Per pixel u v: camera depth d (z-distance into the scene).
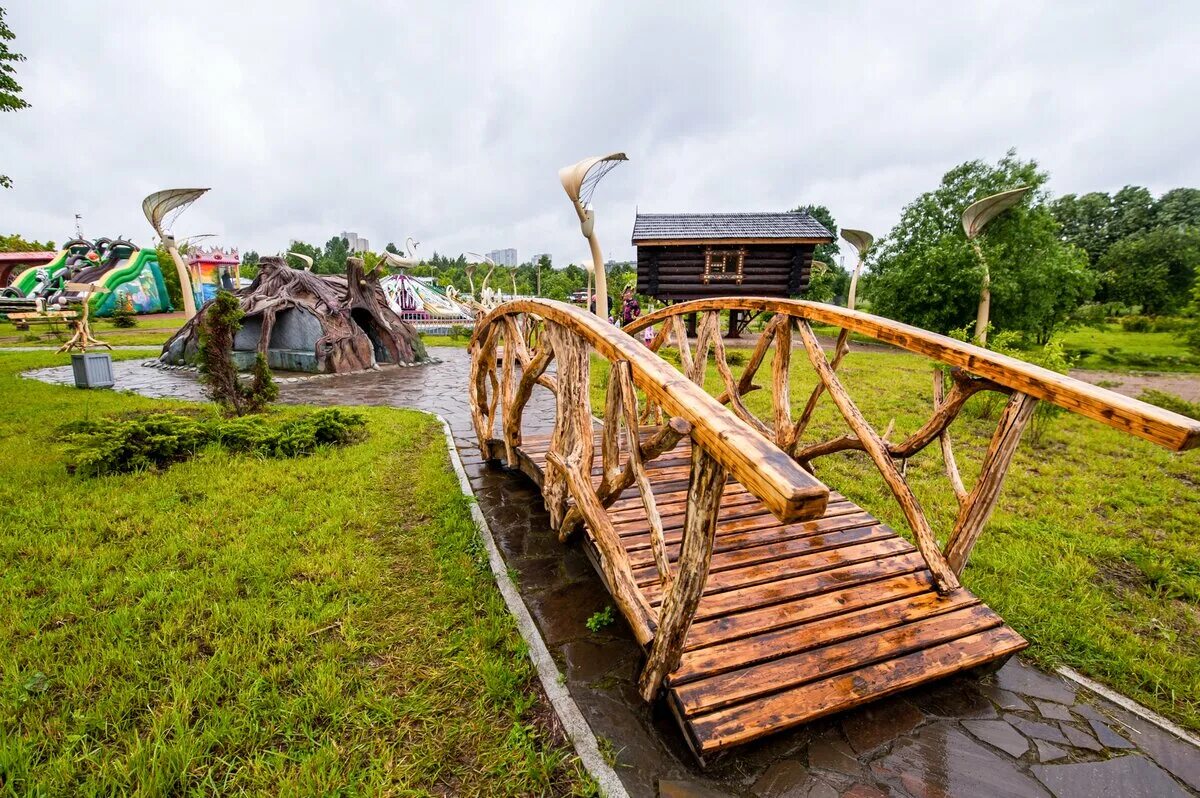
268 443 4.69
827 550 2.53
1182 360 12.92
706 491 1.47
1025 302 15.45
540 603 2.60
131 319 23.44
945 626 2.09
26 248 45.22
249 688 1.89
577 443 2.41
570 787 1.61
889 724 1.86
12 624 2.18
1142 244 25.77
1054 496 4.11
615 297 35.91
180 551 2.88
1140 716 1.92
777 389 3.34
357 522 3.32
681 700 1.69
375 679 2.00
